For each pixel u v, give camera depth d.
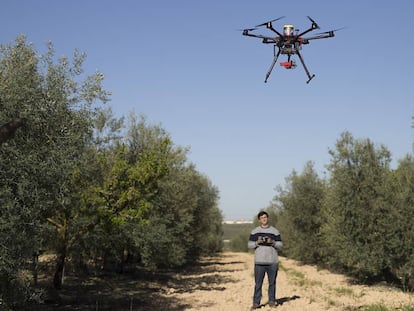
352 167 19.91
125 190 14.55
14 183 7.58
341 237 19.66
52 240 13.75
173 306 12.86
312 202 29.64
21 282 7.89
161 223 19.42
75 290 15.76
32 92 8.23
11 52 8.72
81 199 13.20
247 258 44.62
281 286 17.88
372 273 19.44
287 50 10.80
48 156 8.23
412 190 18.38
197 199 30.67
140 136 19.88
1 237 7.09
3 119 7.77
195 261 36.56
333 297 14.26
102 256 20.12
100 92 9.57
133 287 17.86
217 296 14.98
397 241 17.67
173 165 21.66
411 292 16.83
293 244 30.72
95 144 14.70
